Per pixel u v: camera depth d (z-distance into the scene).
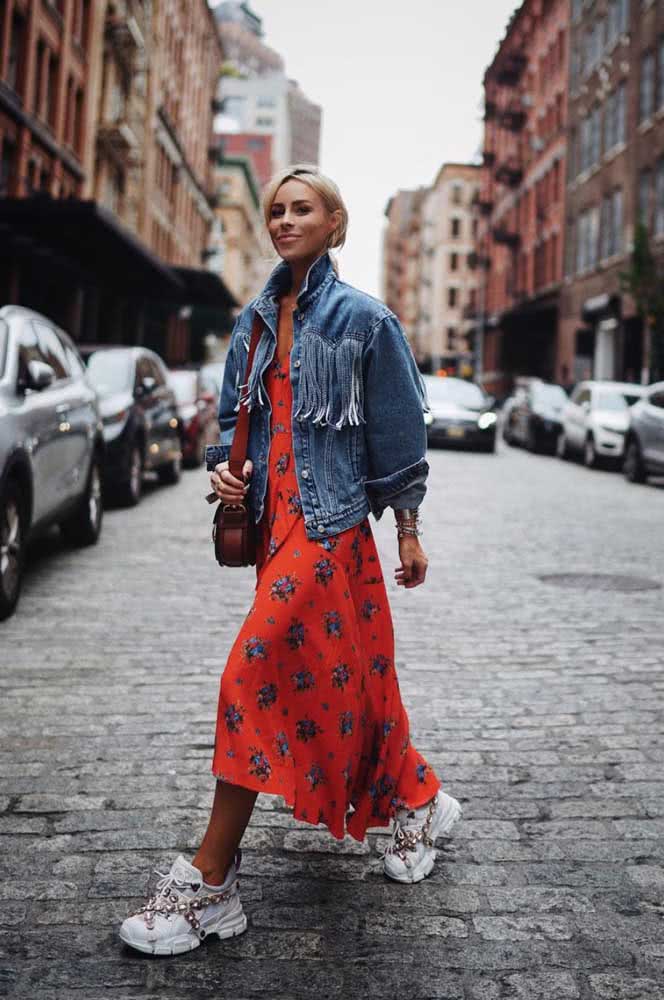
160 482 15.23
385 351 2.62
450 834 3.23
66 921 2.64
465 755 3.98
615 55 37.88
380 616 2.71
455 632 6.11
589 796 3.57
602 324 38.53
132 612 6.53
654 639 5.99
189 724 4.30
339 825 2.58
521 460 22.75
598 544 9.98
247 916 2.67
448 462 20.80
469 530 10.79
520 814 3.41
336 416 2.60
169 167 54.75
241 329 2.73
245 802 2.54
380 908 2.72
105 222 23.45
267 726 2.50
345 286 2.66
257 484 2.65
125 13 40.38
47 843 3.12
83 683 4.89
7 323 7.21
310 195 2.64
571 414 22.62
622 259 36.47
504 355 55.31
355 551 2.64
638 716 4.50
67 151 33.03
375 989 2.33
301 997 2.30
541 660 5.47
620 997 2.31
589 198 41.25
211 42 69.44
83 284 33.41
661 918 2.69
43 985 2.33
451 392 24.94
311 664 2.54
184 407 18.44
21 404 6.68
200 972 2.40
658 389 17.58
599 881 2.90
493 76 64.62
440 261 98.88
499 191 62.72
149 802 3.46
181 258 60.34
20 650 5.50
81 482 8.42
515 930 2.61
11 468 6.17
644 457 17.25
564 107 45.53
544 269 49.66
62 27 31.69
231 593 7.23
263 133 147.50
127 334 43.09
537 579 8.01
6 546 6.21
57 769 3.76
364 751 2.74
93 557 8.62
